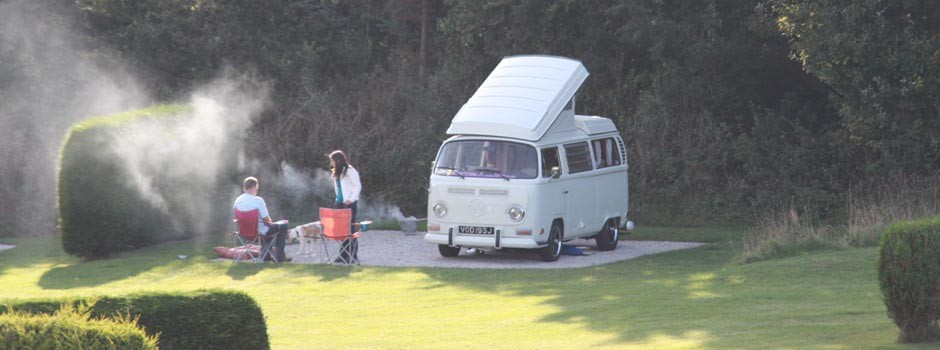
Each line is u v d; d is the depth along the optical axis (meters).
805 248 38.31
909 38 49.69
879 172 53.66
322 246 44.00
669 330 24.34
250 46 67.69
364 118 62.50
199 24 68.69
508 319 27.58
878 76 50.06
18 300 17.56
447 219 40.22
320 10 71.88
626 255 42.94
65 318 12.83
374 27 74.69
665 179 61.25
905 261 20.55
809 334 22.44
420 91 63.59
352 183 39.97
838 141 57.50
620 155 45.88
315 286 34.44
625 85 64.38
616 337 23.77
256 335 19.31
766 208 57.72
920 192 46.75
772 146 59.25
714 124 61.62
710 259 41.19
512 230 39.44
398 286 34.28
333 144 59.62
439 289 33.56
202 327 18.83
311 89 62.97
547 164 40.03
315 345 24.36
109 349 12.52
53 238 50.97
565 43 65.50
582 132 43.53
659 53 58.69
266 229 39.84
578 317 27.31
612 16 62.72
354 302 31.44
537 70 42.56
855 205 51.06
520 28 64.38
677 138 61.53
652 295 30.53
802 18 50.09
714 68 61.88
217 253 42.03
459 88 65.75
